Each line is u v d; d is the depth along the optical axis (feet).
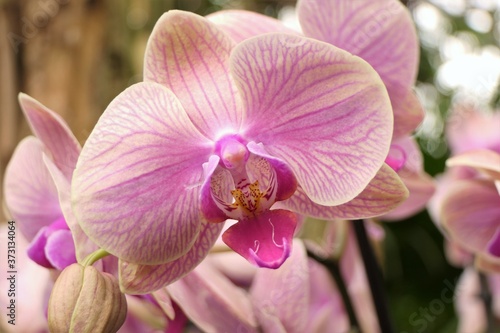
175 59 1.04
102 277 1.05
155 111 1.03
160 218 1.06
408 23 1.19
